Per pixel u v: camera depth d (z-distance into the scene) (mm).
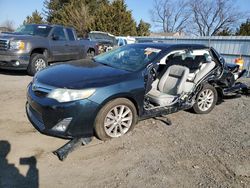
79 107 3434
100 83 3637
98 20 30719
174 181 3018
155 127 4461
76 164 3229
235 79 6273
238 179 3145
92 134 3703
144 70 4168
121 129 3969
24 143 3617
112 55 4973
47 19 39125
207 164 3424
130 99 3986
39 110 3535
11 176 2912
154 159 3451
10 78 7754
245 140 4234
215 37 13258
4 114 4598
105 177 3018
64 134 3494
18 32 8906
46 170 3068
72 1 34031
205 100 5305
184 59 5098
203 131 4480
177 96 4656
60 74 3906
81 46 10633
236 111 5750
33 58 8266
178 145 3887
